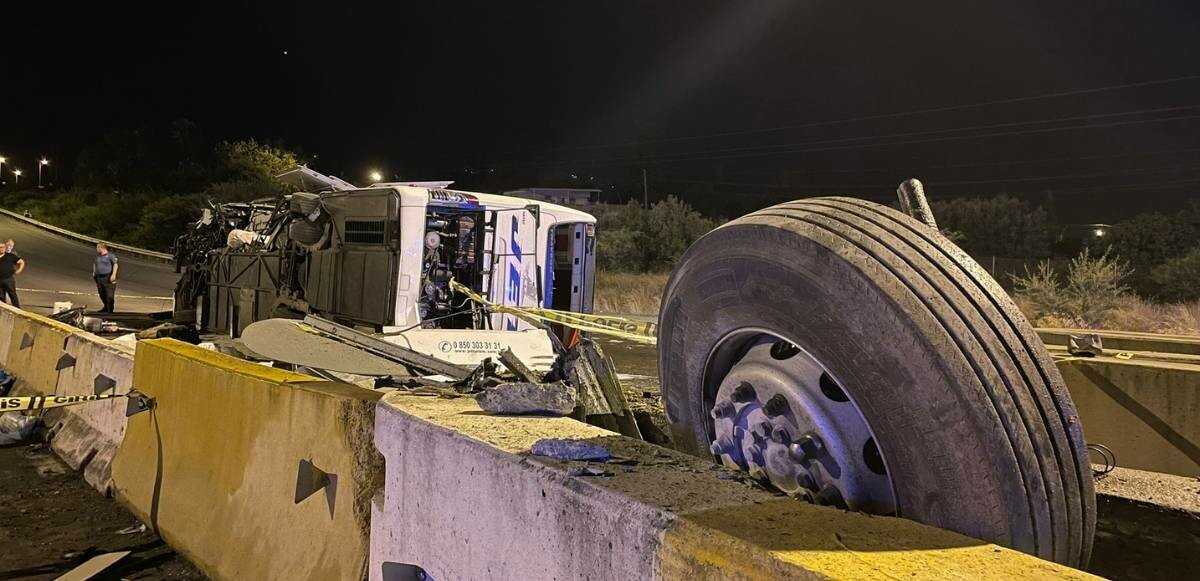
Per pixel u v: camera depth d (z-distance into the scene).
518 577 2.11
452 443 2.44
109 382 5.92
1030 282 19.36
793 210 2.09
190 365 4.67
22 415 6.76
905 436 1.75
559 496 1.97
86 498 5.24
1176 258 28.09
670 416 2.51
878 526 1.62
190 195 50.44
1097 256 32.66
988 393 1.67
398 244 6.51
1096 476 3.04
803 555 1.45
